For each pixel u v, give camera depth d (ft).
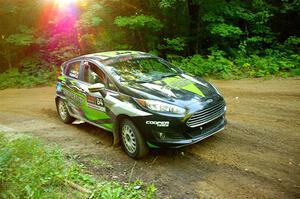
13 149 17.42
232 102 27.84
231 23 46.73
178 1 44.55
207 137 19.63
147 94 18.21
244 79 36.04
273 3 49.85
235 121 22.95
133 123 18.22
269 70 37.29
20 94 43.29
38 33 55.77
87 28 50.60
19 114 32.01
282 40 52.85
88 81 22.44
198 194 14.62
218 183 15.31
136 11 49.24
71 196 14.25
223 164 17.02
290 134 19.88
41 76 50.08
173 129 17.19
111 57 22.40
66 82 24.95
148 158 18.70
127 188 15.06
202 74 38.96
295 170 15.75
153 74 21.11
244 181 15.23
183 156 18.42
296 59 40.65
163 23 48.70
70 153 20.10
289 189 14.28
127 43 50.44
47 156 17.87
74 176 16.07
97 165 18.29
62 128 25.67
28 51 58.54
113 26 49.88
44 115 30.42
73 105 24.41
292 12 50.11
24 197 13.60
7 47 57.41
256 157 17.35
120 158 19.13
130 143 18.88
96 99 21.02
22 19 56.34
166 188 15.35
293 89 29.84
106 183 15.57
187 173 16.56
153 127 17.43
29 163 16.66
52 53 53.42
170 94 18.30
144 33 49.47
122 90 19.24
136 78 20.34
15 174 15.20
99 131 24.06
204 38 48.83
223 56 45.91
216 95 19.26
